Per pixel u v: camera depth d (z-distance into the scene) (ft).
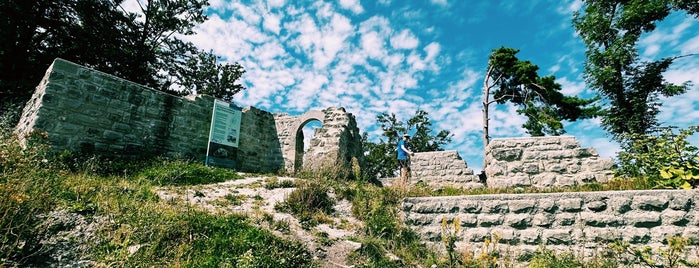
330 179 27.76
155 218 14.33
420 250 17.48
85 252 11.69
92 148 27.35
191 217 15.01
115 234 12.80
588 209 16.53
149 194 18.75
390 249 17.03
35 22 48.11
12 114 31.99
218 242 13.60
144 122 31.81
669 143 18.35
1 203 11.03
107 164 26.32
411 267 15.49
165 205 16.96
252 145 46.42
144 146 31.32
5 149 17.97
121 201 15.94
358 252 15.75
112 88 29.71
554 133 62.80
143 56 62.03
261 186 25.63
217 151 37.99
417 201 19.93
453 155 33.14
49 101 25.40
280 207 20.48
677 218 14.96
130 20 60.59
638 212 15.69
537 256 15.79
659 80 51.83
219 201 20.49
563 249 16.20
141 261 11.49
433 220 19.13
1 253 9.98
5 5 44.09
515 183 23.82
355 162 26.03
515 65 67.56
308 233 17.40
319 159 42.60
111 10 56.29
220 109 39.58
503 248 17.13
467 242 17.92
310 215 19.99
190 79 80.64
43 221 12.30
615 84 52.75
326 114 47.93
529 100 67.87
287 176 32.40
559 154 23.77
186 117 35.99
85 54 53.06
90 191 16.79
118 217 14.16
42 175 17.22
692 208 14.92
